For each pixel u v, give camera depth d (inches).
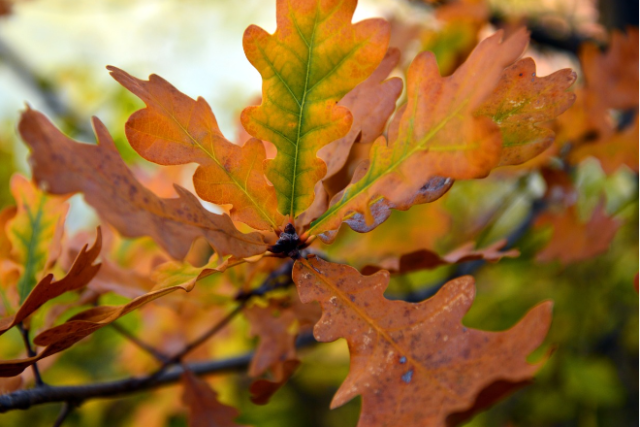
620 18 36.3
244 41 17.2
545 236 33.9
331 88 17.6
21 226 19.7
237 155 17.6
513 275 39.4
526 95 17.4
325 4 17.3
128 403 34.6
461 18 31.2
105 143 17.5
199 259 25.3
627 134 23.7
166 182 25.6
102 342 32.7
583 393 37.8
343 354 42.1
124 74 17.0
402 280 26.8
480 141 16.0
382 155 17.3
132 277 21.0
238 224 21.0
